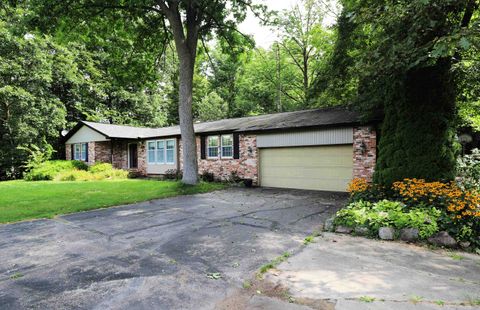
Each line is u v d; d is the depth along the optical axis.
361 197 6.70
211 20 13.55
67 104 24.06
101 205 8.32
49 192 10.95
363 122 9.48
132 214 7.29
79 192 10.89
